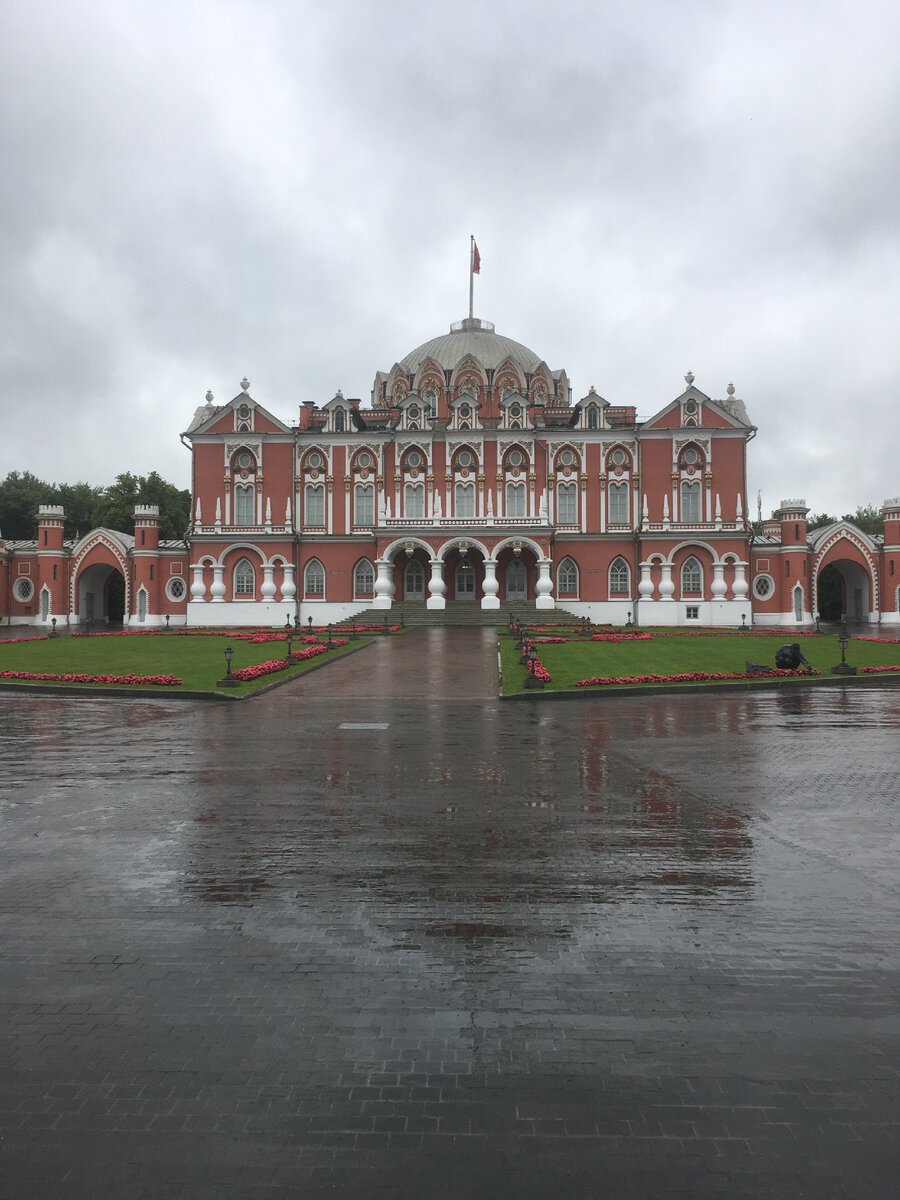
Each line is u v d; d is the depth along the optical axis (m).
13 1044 6.27
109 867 10.18
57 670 35.06
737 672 33.50
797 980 7.26
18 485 123.62
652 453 71.62
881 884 9.59
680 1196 4.80
